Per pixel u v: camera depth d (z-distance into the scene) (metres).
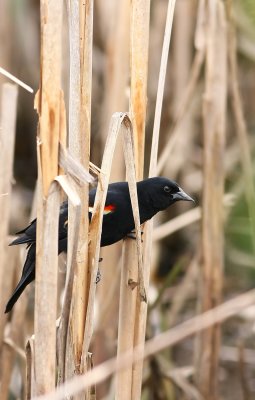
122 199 8.44
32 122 17.22
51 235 6.25
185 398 11.10
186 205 15.50
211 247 10.59
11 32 14.70
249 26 12.80
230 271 14.84
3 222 9.09
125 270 7.31
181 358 14.05
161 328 11.81
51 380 6.43
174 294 14.09
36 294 6.38
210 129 10.30
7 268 9.63
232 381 13.58
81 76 6.47
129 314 7.27
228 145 15.50
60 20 6.11
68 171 6.16
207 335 10.97
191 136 15.32
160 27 15.07
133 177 6.68
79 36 6.39
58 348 6.53
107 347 11.27
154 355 11.20
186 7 14.61
